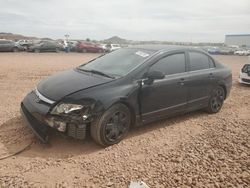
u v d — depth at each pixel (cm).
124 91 432
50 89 428
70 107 393
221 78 621
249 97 839
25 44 3112
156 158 396
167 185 328
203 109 630
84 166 369
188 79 537
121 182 332
